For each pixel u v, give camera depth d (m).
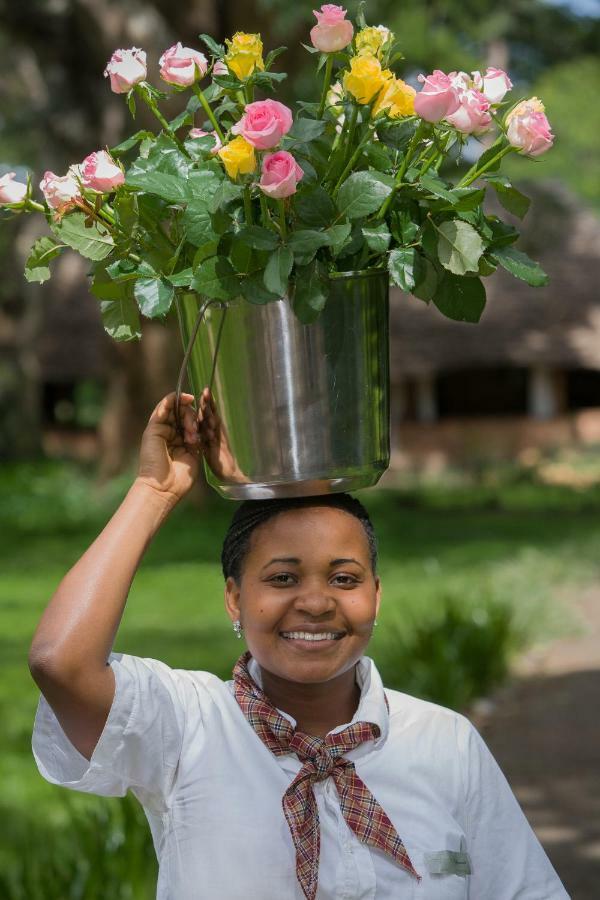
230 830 2.36
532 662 10.35
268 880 2.34
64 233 2.43
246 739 2.43
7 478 26.39
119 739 2.35
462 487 27.08
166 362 23.64
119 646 11.09
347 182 2.31
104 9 20.09
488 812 2.52
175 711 2.43
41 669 2.29
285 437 2.34
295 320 2.31
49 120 24.20
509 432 30.31
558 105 24.92
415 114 2.41
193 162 2.41
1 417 31.05
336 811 2.39
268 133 2.21
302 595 2.40
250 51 2.43
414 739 2.51
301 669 2.41
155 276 2.36
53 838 5.61
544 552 16.72
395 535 19.52
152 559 17.14
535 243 24.23
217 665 10.09
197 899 2.35
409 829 2.41
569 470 28.47
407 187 2.37
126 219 2.38
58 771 2.38
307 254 2.25
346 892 2.34
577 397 31.02
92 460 32.50
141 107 13.62
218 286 2.27
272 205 2.34
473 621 10.12
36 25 21.61
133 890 4.52
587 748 7.77
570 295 30.25
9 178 2.48
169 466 2.46
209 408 2.41
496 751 7.83
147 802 2.46
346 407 2.35
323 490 2.38
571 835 6.28
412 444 30.62
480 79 2.52
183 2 18.33
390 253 2.36
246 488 2.40
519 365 30.11
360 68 2.35
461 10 20.88
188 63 2.44
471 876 2.50
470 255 2.35
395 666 9.24
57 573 16.41
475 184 2.60
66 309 34.06
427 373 29.56
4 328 31.31
